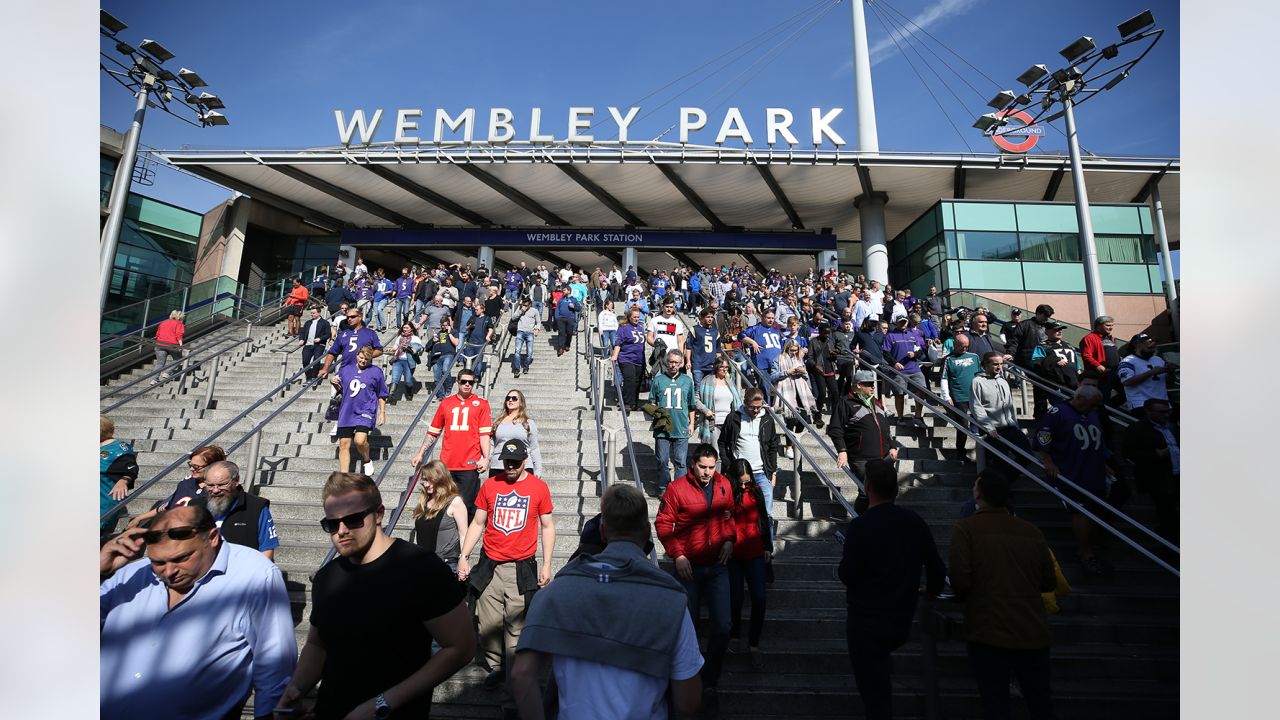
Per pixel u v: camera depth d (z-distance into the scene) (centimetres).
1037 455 688
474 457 654
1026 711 470
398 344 1133
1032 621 362
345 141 2520
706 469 471
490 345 1424
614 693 235
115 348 1334
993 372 756
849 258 3312
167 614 268
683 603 253
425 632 268
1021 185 2570
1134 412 811
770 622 547
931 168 2444
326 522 262
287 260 3145
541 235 3162
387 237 3172
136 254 2509
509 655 467
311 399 1093
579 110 2509
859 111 2947
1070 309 2297
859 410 683
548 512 496
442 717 449
